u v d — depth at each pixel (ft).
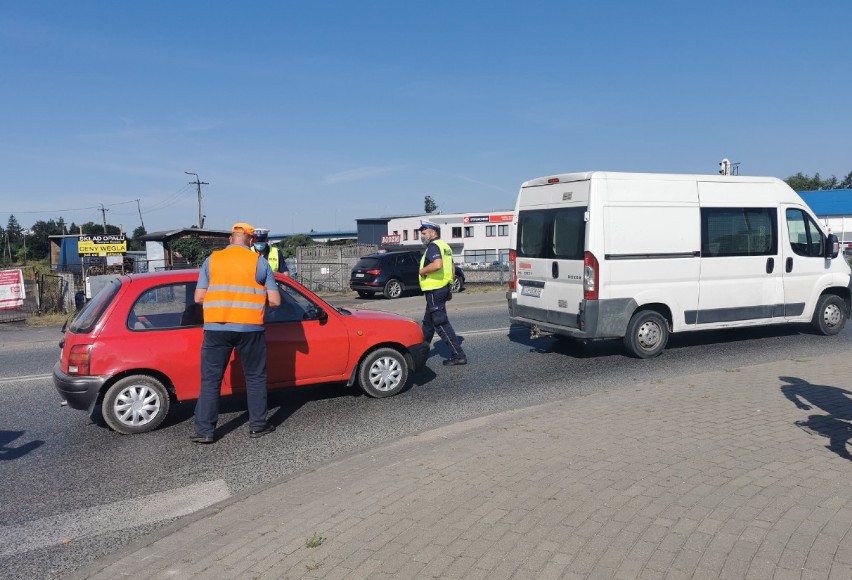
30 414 23.59
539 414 20.02
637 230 29.63
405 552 11.47
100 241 87.66
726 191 31.81
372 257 72.84
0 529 14.38
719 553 10.65
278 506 14.32
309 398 24.95
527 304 33.55
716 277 31.63
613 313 29.45
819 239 34.45
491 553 11.19
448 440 18.16
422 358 25.48
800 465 14.46
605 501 13.00
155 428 21.25
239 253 19.63
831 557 10.33
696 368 28.76
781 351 32.07
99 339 20.36
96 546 13.53
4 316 59.77
